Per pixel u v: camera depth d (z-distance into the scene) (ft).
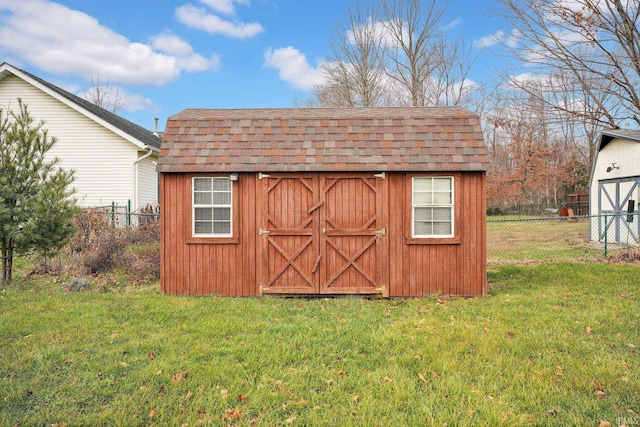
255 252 26.23
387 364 14.64
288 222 26.14
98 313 20.57
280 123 27.84
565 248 47.96
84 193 53.36
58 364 14.47
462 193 25.79
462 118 27.55
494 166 131.54
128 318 20.07
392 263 25.94
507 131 123.65
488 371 13.98
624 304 22.13
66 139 53.21
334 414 11.32
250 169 25.68
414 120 27.58
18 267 32.17
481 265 25.68
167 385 12.97
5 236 26.21
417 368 14.26
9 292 24.88
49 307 21.62
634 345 16.16
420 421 10.95
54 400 12.08
